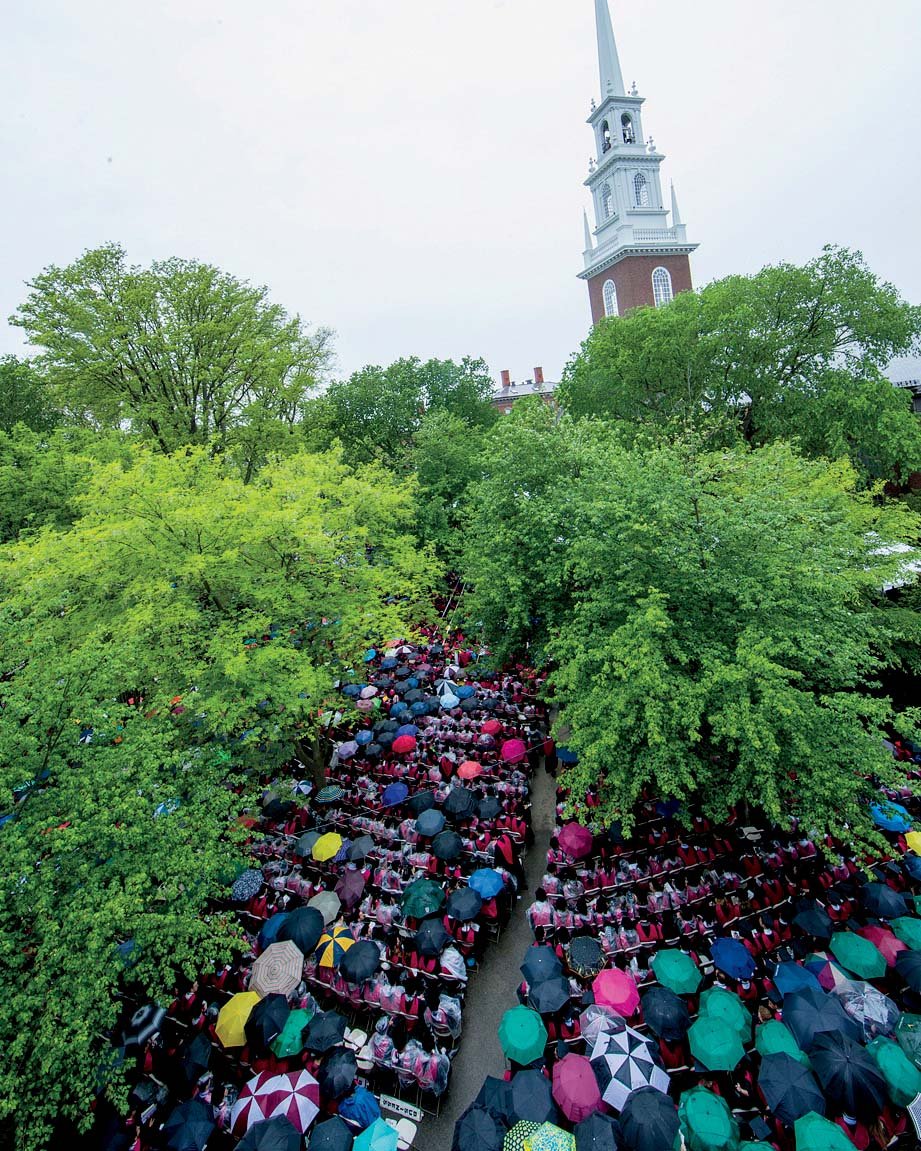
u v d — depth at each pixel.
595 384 32.12
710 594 12.24
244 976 11.19
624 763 11.70
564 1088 8.16
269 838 14.79
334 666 15.91
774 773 10.98
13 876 7.90
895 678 17.31
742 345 27.53
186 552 13.93
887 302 25.83
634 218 59.03
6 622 9.88
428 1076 9.41
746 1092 8.62
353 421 38.84
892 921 10.39
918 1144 7.73
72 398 27.83
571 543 15.41
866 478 26.44
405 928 12.03
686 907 11.45
